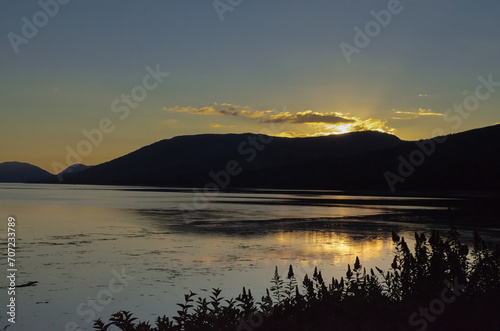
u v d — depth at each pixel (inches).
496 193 4141.2
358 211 1904.5
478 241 298.7
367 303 249.6
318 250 832.9
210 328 230.8
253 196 3671.3
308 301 264.5
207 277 601.3
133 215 1672.0
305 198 3297.2
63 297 505.0
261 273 624.7
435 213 1792.6
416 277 271.7
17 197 3326.8
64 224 1330.0
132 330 235.5
